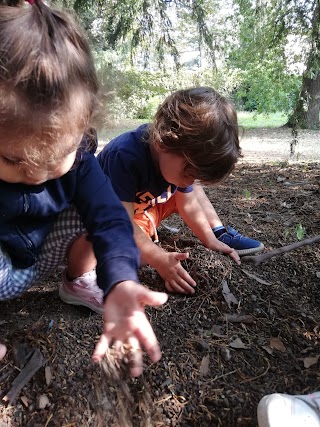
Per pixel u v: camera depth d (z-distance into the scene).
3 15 0.41
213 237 0.88
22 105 0.38
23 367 0.58
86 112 0.44
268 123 5.22
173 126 0.70
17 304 0.71
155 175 0.79
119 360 0.51
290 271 0.83
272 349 0.64
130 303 0.46
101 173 0.62
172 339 0.64
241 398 0.56
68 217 0.63
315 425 0.50
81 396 0.54
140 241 0.77
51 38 0.41
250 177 1.66
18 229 0.59
